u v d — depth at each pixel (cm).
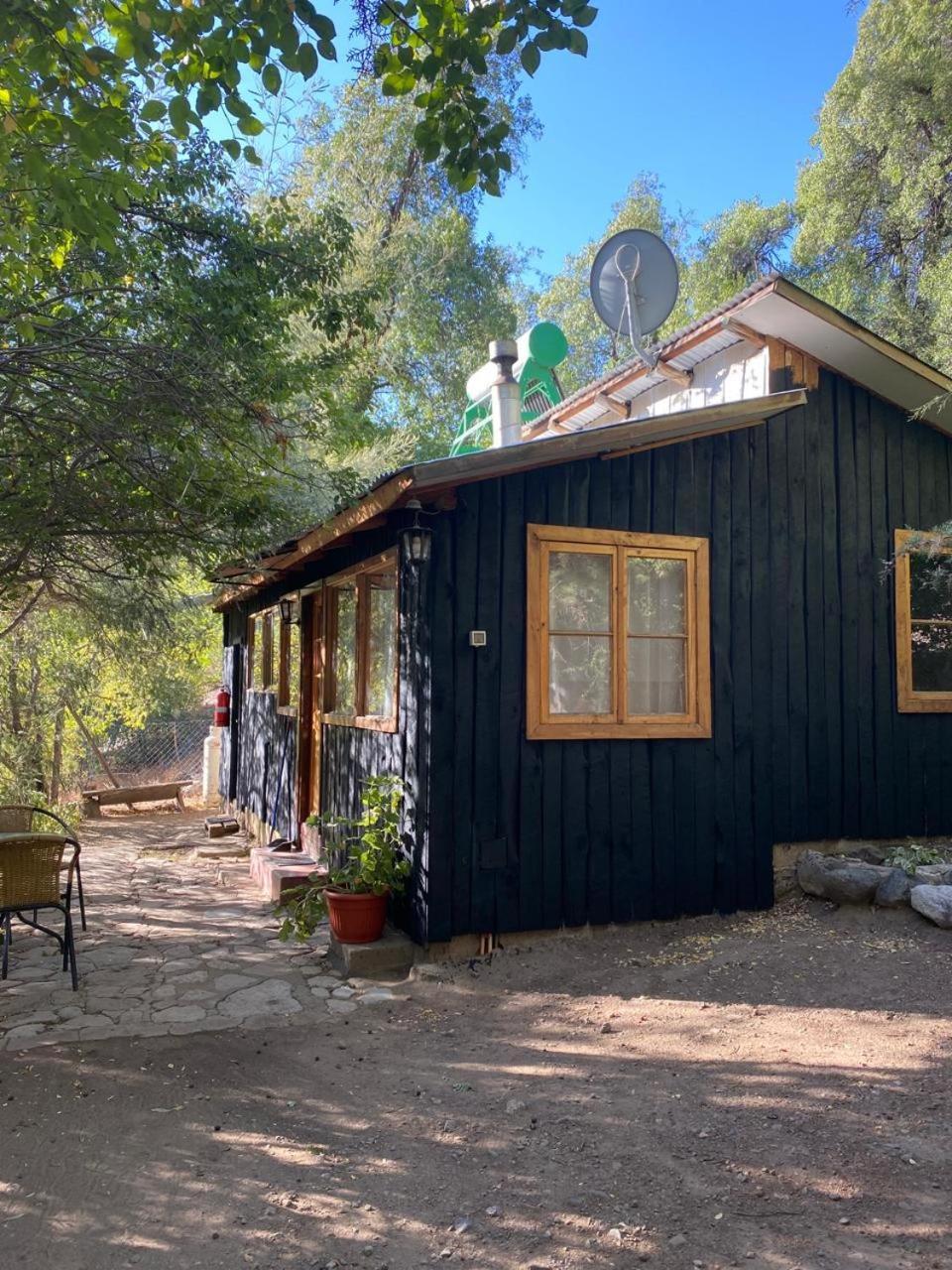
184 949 621
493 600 582
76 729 1376
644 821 619
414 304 1948
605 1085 397
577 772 600
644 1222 290
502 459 533
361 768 701
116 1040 457
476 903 567
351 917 571
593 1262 271
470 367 2150
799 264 1927
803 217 1895
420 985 534
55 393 549
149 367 543
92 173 408
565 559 612
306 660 902
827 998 485
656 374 834
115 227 421
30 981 548
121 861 995
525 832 582
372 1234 290
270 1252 282
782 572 688
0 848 524
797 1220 287
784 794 671
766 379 709
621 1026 465
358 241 1627
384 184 1886
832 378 728
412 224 1864
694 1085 391
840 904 636
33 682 1162
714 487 666
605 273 821
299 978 555
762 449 689
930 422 756
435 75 367
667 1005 490
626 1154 335
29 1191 317
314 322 735
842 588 711
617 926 606
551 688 601
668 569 647
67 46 340
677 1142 342
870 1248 270
